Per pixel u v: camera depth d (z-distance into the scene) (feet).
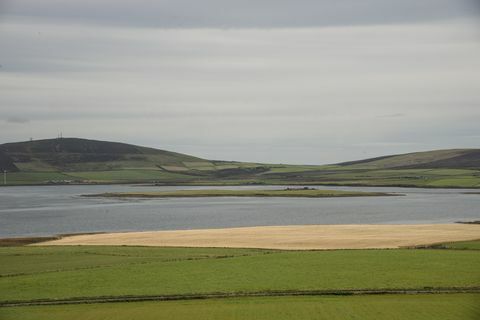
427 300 135.64
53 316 126.82
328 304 133.28
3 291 147.95
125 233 280.51
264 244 232.12
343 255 189.57
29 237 272.72
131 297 141.38
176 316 125.90
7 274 166.61
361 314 125.49
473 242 223.71
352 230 279.08
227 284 152.15
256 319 123.13
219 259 185.57
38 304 137.28
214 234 267.39
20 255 203.62
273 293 143.54
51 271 170.09
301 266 172.04
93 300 139.54
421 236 250.98
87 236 270.05
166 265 176.76
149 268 172.45
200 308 131.75
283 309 129.90
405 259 180.55
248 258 187.01
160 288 149.18
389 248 210.59
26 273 167.84
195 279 157.89
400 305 131.64
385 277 156.56
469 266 168.96
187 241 243.81
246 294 143.13
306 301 136.26
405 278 155.12
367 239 242.99
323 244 229.86
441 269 165.07
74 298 141.08
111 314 127.95
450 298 137.08
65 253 207.72
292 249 216.13
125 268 172.35
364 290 144.46
